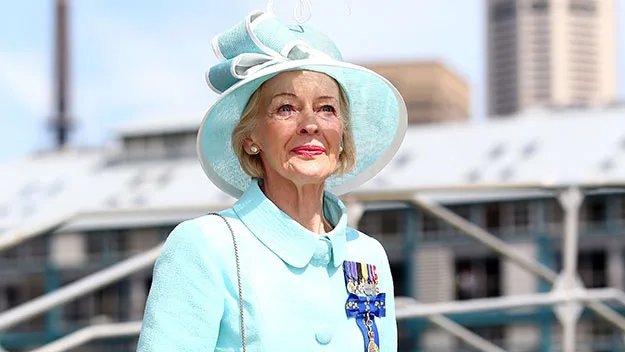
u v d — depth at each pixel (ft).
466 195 197.36
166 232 209.77
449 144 213.05
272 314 12.01
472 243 195.83
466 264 196.44
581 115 213.05
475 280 195.93
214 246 12.09
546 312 185.37
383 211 202.49
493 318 190.90
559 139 205.36
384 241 201.87
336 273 12.60
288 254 12.30
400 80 490.90
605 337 180.65
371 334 12.48
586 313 180.65
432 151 212.02
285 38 12.65
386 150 14.29
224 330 12.04
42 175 236.84
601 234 189.37
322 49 12.96
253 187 12.66
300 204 12.73
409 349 191.72
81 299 210.59
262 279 12.12
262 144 12.73
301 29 13.00
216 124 13.19
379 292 12.80
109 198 219.20
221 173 13.75
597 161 195.83
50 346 40.32
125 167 231.30
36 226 38.47
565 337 47.52
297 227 12.34
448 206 197.47
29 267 218.18
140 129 232.32
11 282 220.64
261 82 12.60
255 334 11.92
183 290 11.88
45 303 36.24
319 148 12.52
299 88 12.51
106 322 207.82
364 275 12.73
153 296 11.97
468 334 56.18
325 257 12.50
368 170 14.43
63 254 216.54
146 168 228.02
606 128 205.67
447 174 203.72
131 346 207.00
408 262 199.82
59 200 223.51
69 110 368.68
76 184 229.25
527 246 192.24
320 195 12.93
